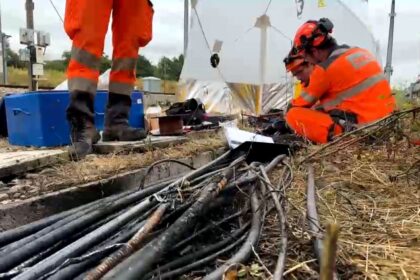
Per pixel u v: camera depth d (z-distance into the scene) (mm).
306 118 4098
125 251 1251
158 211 1489
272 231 1789
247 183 2027
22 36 9359
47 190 2137
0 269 1280
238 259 1444
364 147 3297
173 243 1374
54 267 1256
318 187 2424
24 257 1357
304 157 3080
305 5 8406
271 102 8781
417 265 1465
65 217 1701
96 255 1305
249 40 8555
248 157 2947
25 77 20422
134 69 3512
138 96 4430
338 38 8453
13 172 2379
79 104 2947
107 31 3053
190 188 1743
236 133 3824
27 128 3541
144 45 3561
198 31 8445
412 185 2492
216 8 8312
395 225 1857
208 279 1319
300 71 4680
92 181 2307
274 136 4262
